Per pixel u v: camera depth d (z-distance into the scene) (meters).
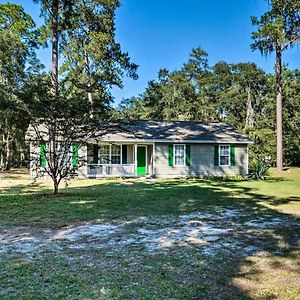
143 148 22.23
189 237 6.24
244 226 7.21
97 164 19.78
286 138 31.17
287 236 6.38
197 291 3.80
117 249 5.43
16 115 11.91
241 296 3.68
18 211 8.74
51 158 12.16
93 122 11.90
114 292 3.74
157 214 8.46
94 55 21.95
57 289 3.81
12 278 4.13
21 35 24.20
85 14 21.41
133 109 43.91
